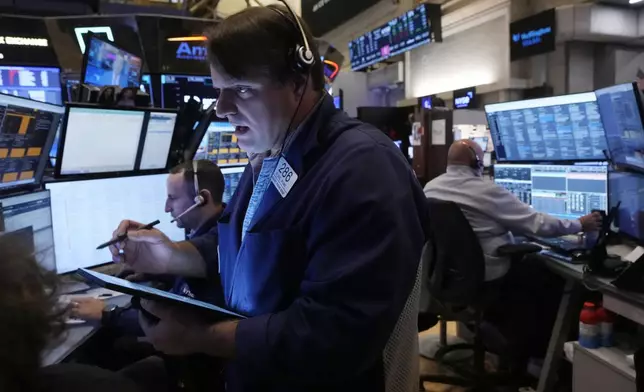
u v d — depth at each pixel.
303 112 0.97
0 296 0.56
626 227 2.22
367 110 7.11
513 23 7.18
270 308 0.95
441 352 2.98
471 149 2.63
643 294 1.65
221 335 0.88
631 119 2.02
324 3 11.37
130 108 1.92
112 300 1.65
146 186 2.05
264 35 0.89
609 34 6.44
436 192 2.64
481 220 2.50
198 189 1.78
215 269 1.41
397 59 10.81
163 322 0.91
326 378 0.85
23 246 0.64
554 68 7.16
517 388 2.66
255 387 1.00
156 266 1.38
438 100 7.55
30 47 3.52
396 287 0.85
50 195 1.71
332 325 0.83
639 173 2.08
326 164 0.92
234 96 0.93
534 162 2.90
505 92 7.56
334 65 4.37
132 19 3.68
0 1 4.38
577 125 2.57
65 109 1.69
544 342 2.55
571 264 2.14
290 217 0.93
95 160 1.87
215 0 6.39
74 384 0.67
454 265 2.45
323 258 0.87
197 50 3.84
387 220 0.86
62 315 0.64
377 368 0.94
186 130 2.25
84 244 1.82
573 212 2.68
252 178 1.15
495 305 2.61
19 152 1.56
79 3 4.67
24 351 0.56
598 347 1.91
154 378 0.86
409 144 6.82
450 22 8.80
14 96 1.45
